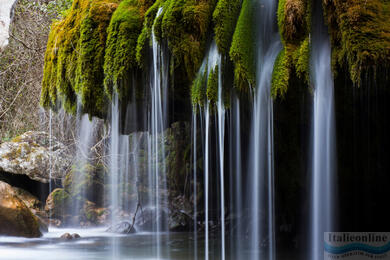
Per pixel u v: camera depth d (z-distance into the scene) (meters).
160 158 8.92
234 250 4.92
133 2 3.38
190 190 7.94
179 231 7.38
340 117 3.35
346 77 2.62
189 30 2.81
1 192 6.24
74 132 9.77
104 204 9.12
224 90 2.81
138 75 3.20
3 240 6.02
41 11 10.59
